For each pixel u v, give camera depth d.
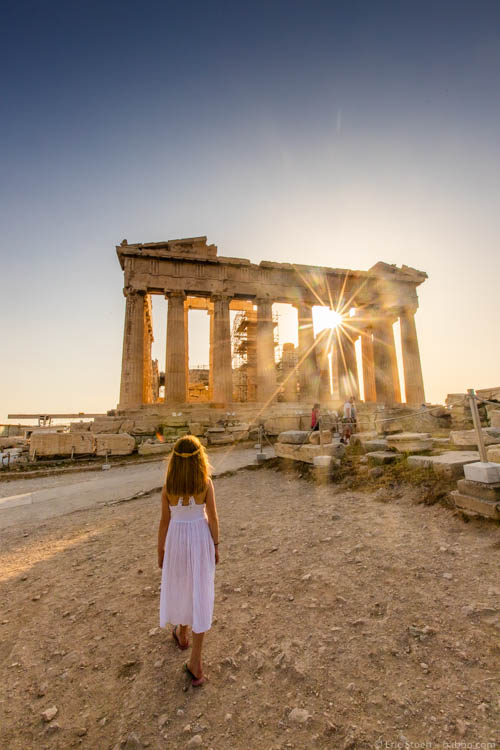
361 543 5.20
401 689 2.61
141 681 3.00
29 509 10.19
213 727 2.48
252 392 39.41
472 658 2.81
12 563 6.02
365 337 42.38
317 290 35.28
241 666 3.05
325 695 2.64
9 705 2.86
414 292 38.31
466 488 5.60
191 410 26.28
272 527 6.41
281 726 2.43
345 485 8.43
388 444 9.85
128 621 3.95
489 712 2.33
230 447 20.30
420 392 35.81
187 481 3.10
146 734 2.47
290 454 11.56
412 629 3.22
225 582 4.58
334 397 37.91
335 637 3.27
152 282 30.62
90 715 2.71
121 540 6.66
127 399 28.28
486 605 3.41
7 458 17.83
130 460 18.08
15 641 3.73
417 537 5.15
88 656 3.40
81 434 19.11
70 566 5.64
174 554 3.09
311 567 4.69
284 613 3.76
